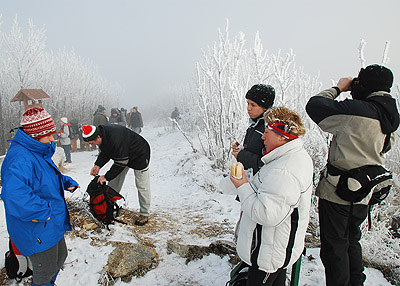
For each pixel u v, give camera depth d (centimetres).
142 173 433
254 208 194
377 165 232
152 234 411
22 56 1661
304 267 315
